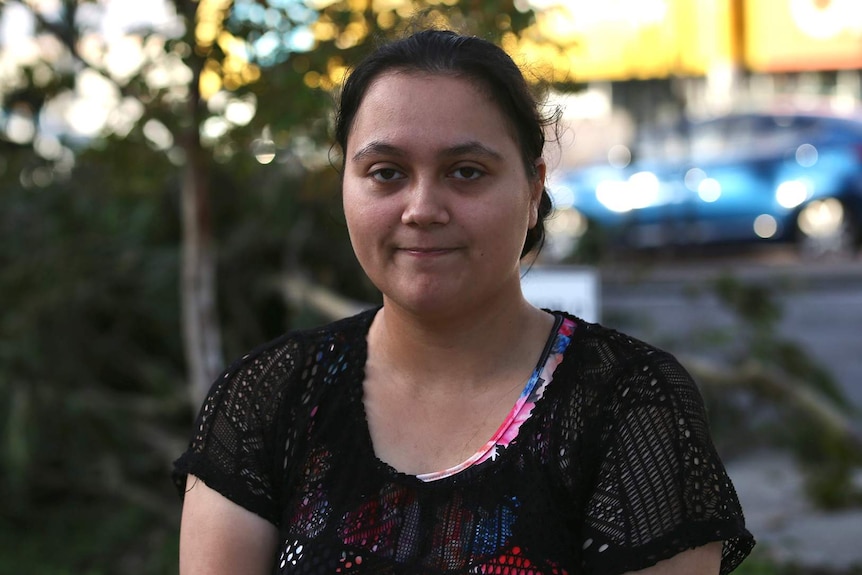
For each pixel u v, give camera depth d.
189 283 3.70
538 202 1.75
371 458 1.60
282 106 3.32
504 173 1.59
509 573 1.49
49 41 3.98
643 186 11.17
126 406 5.14
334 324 1.78
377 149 1.58
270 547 1.68
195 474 1.70
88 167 5.24
